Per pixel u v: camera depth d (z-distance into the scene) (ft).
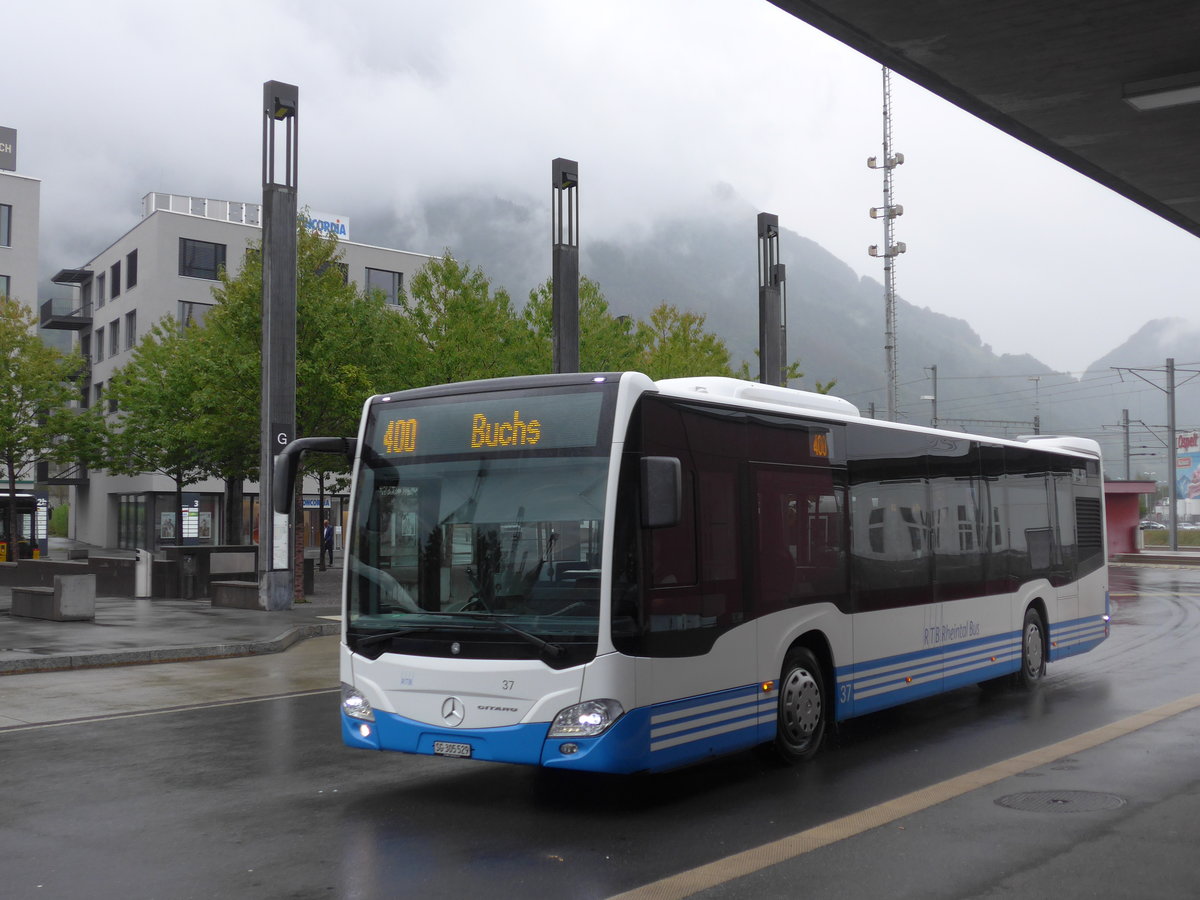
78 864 21.09
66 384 146.72
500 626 24.21
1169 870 19.58
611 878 19.72
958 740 32.76
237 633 61.93
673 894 18.67
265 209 79.41
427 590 25.43
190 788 27.35
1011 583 41.19
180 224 192.13
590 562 23.94
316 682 47.03
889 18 29.25
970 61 31.81
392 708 25.35
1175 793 25.17
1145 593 100.27
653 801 25.61
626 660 23.68
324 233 197.98
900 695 33.81
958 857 20.52
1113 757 29.25
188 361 125.39
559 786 27.22
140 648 54.44
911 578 34.83
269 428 78.84
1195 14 28.78
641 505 24.13
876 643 32.73
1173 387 179.83
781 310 115.85
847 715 31.32
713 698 26.12
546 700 23.66
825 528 30.99
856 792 26.23
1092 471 49.14
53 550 192.85
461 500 25.57
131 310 199.21
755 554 28.07
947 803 24.67
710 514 26.66
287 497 27.53
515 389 25.81
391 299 214.28
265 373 79.15
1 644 56.13
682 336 143.33
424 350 103.65
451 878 19.90
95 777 28.73
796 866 20.16
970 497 38.99
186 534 191.42
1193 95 33.01
